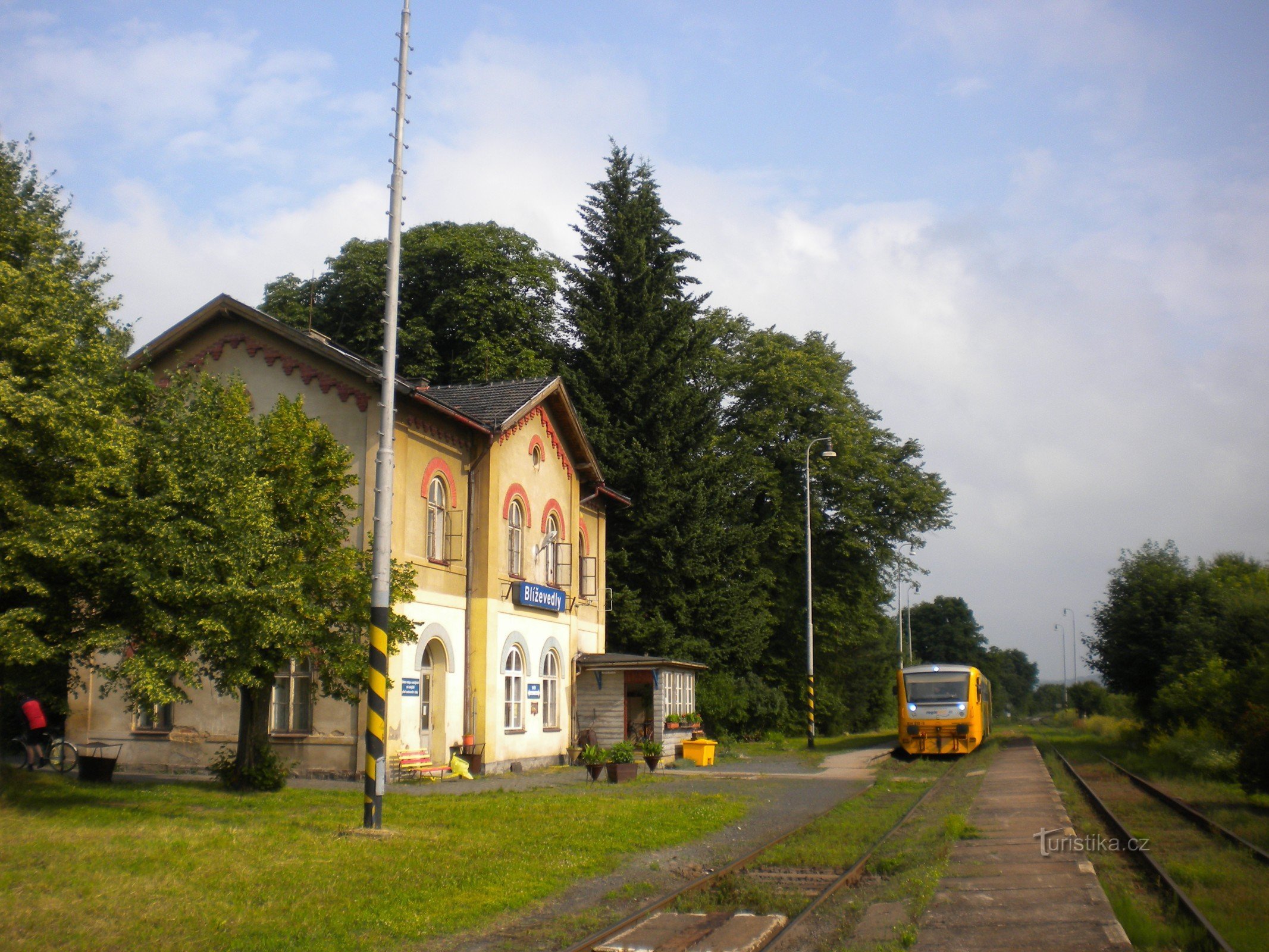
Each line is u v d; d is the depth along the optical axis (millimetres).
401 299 41281
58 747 22922
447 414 24094
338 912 9656
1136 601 37219
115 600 14938
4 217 15336
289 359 22922
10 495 13711
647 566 39031
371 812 13875
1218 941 8492
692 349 41031
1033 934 9023
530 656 28000
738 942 8844
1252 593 33000
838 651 53969
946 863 12422
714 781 24156
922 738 33781
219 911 9422
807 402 48844
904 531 51500
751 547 42188
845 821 16656
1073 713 103250
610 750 24156
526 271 41656
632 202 41531
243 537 15094
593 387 39531
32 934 8305
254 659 15344
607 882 11750
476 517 25812
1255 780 20078
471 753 24203
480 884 11016
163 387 19250
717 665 41344
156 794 16969
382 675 14164
